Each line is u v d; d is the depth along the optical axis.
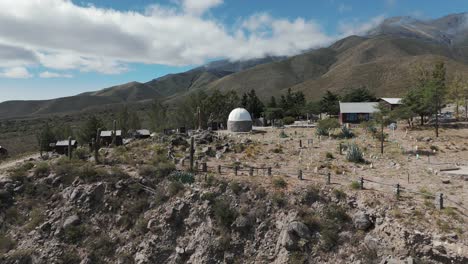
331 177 28.64
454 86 64.69
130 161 35.28
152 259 23.77
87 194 28.28
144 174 30.23
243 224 23.89
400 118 54.28
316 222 22.45
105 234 25.86
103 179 29.83
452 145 41.53
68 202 28.03
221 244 23.36
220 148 43.88
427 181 27.41
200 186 27.72
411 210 21.28
